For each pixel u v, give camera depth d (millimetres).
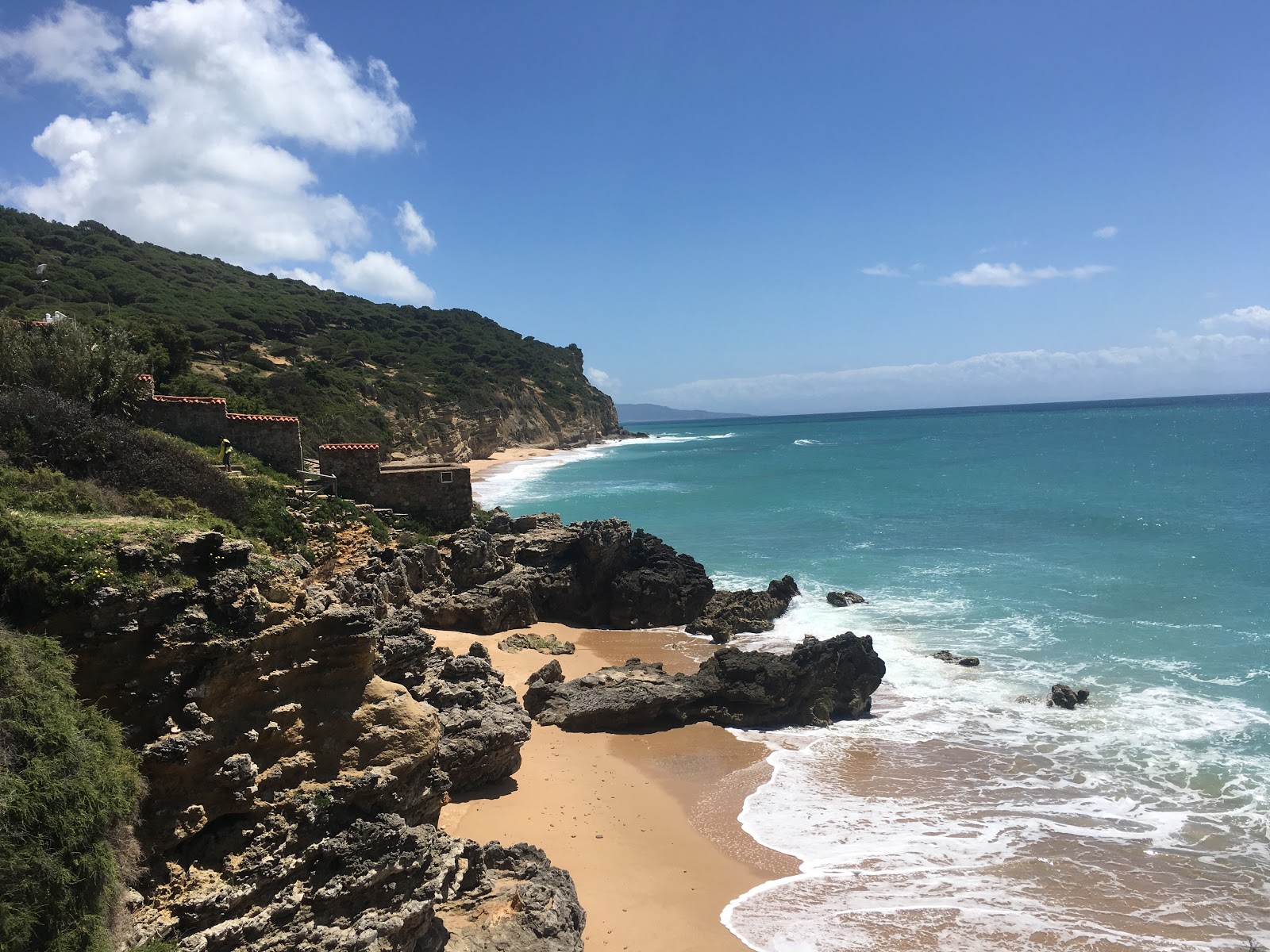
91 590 10625
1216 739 22547
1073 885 16328
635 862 17109
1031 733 23688
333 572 26000
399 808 13078
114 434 20797
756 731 24516
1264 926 15000
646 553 37094
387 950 11172
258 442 29125
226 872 11094
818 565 44969
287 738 12062
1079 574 40688
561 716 24062
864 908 15648
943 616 34938
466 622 31859
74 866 8805
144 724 10906
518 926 12773
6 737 8914
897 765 22000
